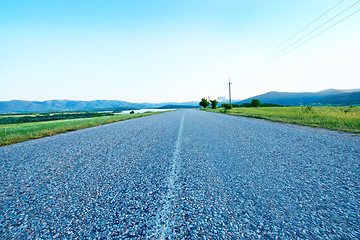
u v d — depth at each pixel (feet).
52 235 4.29
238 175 7.80
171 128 25.95
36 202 5.86
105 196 6.15
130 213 5.13
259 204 5.49
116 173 8.38
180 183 7.09
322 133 18.15
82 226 4.61
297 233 4.24
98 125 35.04
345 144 13.00
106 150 13.20
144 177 7.80
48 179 7.80
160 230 4.42
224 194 6.14
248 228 4.45
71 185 7.13
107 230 4.44
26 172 8.75
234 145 13.73
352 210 5.06
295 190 6.32
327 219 4.71
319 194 5.99
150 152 12.32
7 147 15.26
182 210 5.24
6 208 5.52
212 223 4.66
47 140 18.22
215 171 8.33
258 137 16.74
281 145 13.29
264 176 7.62
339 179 7.11
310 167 8.54
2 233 4.34
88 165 9.66
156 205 5.52
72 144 15.80
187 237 4.16
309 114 35.37
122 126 30.76
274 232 4.29
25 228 4.56
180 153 11.82
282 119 33.17
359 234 4.14
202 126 27.20
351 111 31.89
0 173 8.68
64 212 5.25
